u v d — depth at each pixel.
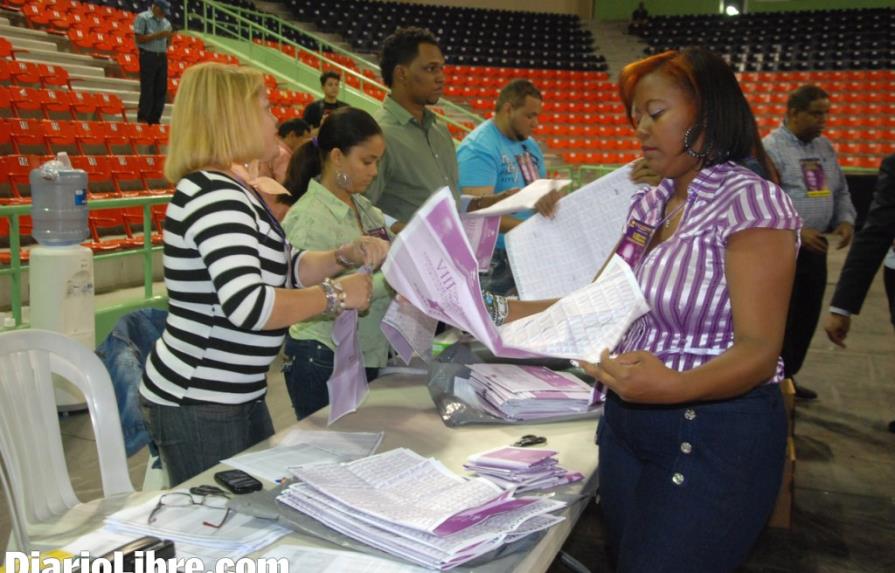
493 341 1.08
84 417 3.45
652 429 1.14
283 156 2.59
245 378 1.46
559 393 1.65
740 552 1.13
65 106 7.23
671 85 1.12
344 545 1.05
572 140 13.55
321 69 11.93
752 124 1.14
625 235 1.24
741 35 16.88
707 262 1.09
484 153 3.36
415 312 1.68
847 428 3.64
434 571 0.99
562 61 16.56
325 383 1.98
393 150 2.57
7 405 1.40
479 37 17.00
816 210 3.57
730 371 1.00
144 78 7.71
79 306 3.37
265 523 1.13
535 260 1.75
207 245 1.31
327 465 1.23
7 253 4.67
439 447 1.47
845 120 13.58
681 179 1.21
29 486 1.42
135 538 1.09
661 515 1.12
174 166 1.39
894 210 2.83
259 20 14.35
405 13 16.83
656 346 1.15
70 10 9.84
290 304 1.34
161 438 1.48
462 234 1.07
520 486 1.24
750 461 1.10
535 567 1.07
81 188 3.35
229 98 1.37
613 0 18.61
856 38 16.08
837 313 2.96
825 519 2.75
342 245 1.76
